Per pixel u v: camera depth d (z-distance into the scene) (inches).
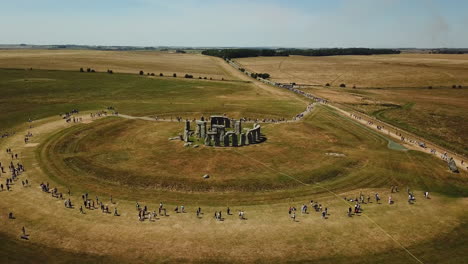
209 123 3914.9
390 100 5659.5
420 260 1562.5
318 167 2593.5
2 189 2166.6
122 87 6048.2
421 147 3250.5
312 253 1596.9
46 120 3841.0
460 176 2571.4
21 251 1568.7
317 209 2001.7
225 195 2180.1
